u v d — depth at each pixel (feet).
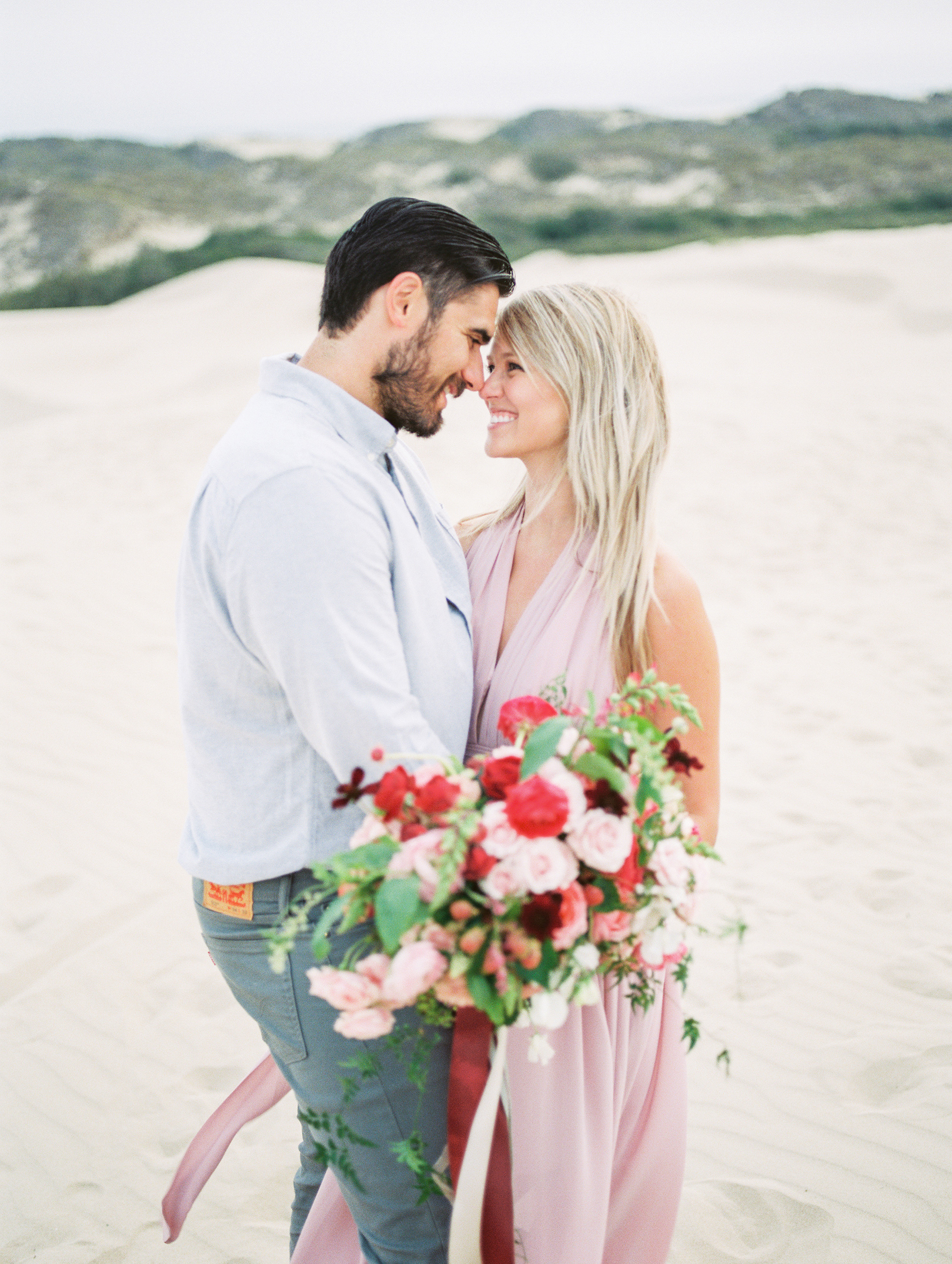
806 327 61.82
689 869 5.09
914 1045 9.41
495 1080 5.07
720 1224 7.74
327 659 5.20
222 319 77.92
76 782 15.05
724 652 18.98
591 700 5.21
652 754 4.91
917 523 26.12
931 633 19.38
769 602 21.30
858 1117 8.67
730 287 72.54
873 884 11.96
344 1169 5.52
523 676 6.38
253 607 5.28
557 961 4.79
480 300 5.97
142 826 13.88
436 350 5.97
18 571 24.77
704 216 120.98
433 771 5.00
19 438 42.34
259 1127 9.18
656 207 132.05
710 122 206.90
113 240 159.12
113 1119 9.16
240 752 5.76
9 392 56.44
